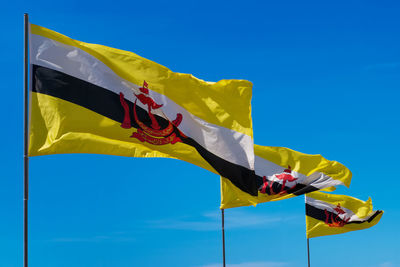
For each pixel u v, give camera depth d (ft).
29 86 35.96
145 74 40.73
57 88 36.70
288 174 77.05
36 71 36.27
